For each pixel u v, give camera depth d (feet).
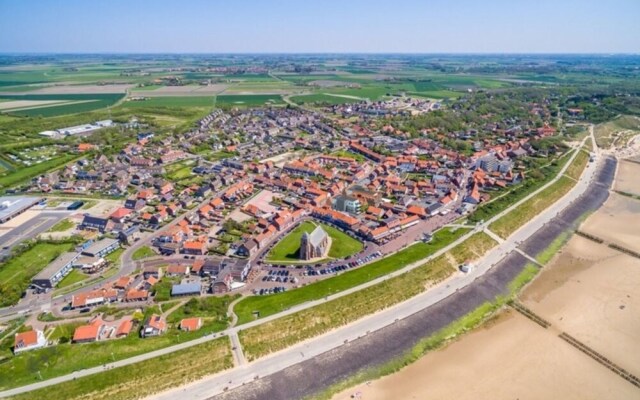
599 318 454.81
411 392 359.66
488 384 367.45
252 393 352.49
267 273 515.09
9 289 472.03
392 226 618.44
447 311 459.32
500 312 469.57
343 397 354.95
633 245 615.16
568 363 390.63
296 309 440.86
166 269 522.47
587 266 561.84
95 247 558.15
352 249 572.92
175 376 363.15
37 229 639.35
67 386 347.15
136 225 630.33
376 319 442.09
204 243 574.56
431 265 526.98
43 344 391.65
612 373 377.91
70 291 481.05
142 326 414.62
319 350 398.62
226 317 429.79
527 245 607.37
